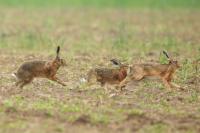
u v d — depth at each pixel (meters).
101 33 107.56
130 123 47.47
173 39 96.94
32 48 89.19
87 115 48.66
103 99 55.06
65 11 145.25
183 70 66.88
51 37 99.94
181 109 52.19
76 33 107.50
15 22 122.69
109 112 50.09
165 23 122.75
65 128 45.91
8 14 136.75
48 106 51.41
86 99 55.00
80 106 51.88
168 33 107.31
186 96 57.34
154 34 105.62
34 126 46.03
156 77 62.62
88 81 60.41
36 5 157.00
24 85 59.31
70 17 133.00
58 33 106.75
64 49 87.94
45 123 46.78
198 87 61.66
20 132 44.72
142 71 59.47
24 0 162.50
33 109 50.34
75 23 122.50
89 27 116.50
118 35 102.12
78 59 77.00
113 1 162.38
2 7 151.00
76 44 93.44
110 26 117.56
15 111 49.59
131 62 73.62
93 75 60.38
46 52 84.69
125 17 132.75
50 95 56.41
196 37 102.50
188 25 120.19
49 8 151.50
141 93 58.19
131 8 152.75
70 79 64.19
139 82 62.88
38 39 97.31
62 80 63.50
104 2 161.75
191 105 53.91
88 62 74.56
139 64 59.78
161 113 50.31
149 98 56.16
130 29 110.94
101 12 143.50
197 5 157.00
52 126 46.12
